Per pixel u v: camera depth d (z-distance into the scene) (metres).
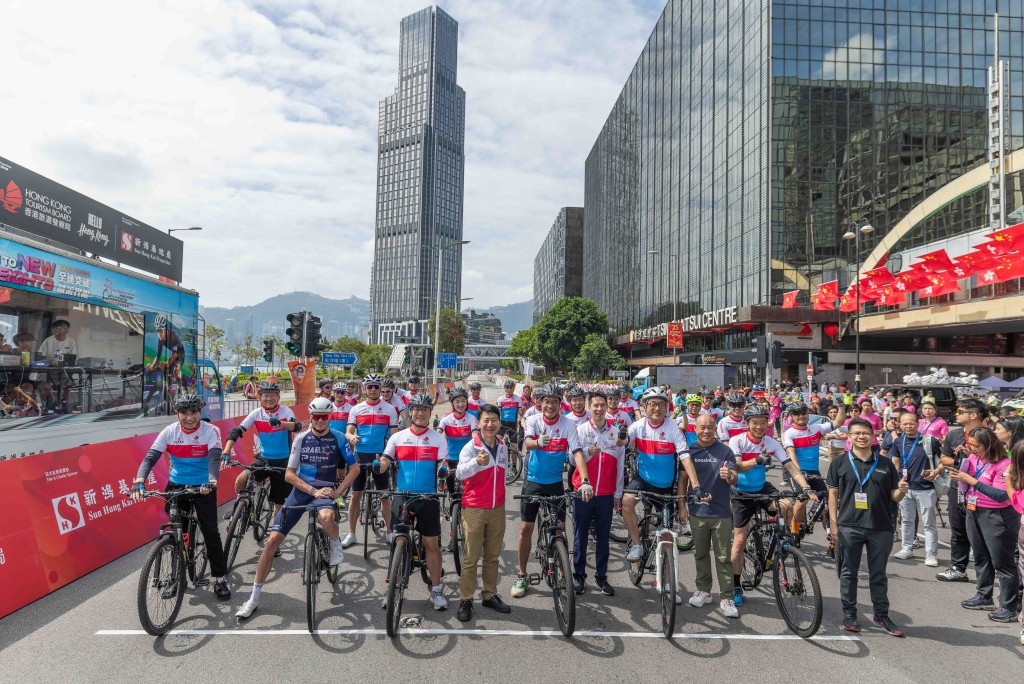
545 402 5.60
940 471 6.64
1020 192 31.33
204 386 12.77
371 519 7.47
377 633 4.63
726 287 45.19
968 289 30.00
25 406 7.76
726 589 5.17
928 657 4.36
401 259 187.50
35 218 9.27
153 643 4.39
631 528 5.89
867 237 39.03
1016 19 40.56
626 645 4.50
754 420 5.53
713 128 48.16
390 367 47.88
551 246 153.00
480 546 5.07
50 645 4.34
